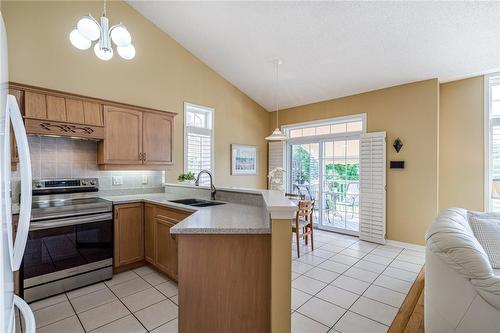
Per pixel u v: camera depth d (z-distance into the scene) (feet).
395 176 13.62
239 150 17.54
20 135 4.19
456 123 12.98
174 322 6.85
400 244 13.42
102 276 9.14
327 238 15.12
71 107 9.19
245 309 5.43
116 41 6.56
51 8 9.84
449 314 5.12
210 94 15.84
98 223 9.09
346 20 10.27
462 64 11.41
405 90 13.39
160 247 9.51
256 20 11.29
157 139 11.83
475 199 12.47
